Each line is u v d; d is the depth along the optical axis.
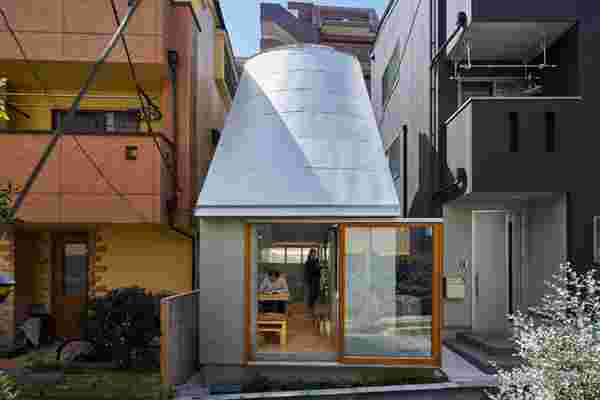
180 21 8.94
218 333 6.79
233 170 7.07
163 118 8.84
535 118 7.39
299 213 6.71
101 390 5.90
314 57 7.75
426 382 6.36
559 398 3.52
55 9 8.04
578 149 7.36
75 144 7.48
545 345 3.80
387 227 6.75
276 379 6.67
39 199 7.38
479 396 5.99
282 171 6.97
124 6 8.11
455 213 8.92
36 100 8.95
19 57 7.95
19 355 7.66
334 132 7.29
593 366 3.55
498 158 7.36
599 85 7.46
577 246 7.24
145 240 8.89
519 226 8.84
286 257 9.60
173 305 6.22
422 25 10.14
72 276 9.08
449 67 9.20
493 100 7.40
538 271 8.19
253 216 6.78
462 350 7.66
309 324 8.48
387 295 6.70
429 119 9.51
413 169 11.05
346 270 6.75
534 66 8.58
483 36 8.22
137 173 7.56
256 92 7.63
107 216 7.48
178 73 8.89
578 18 7.57
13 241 8.03
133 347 6.69
